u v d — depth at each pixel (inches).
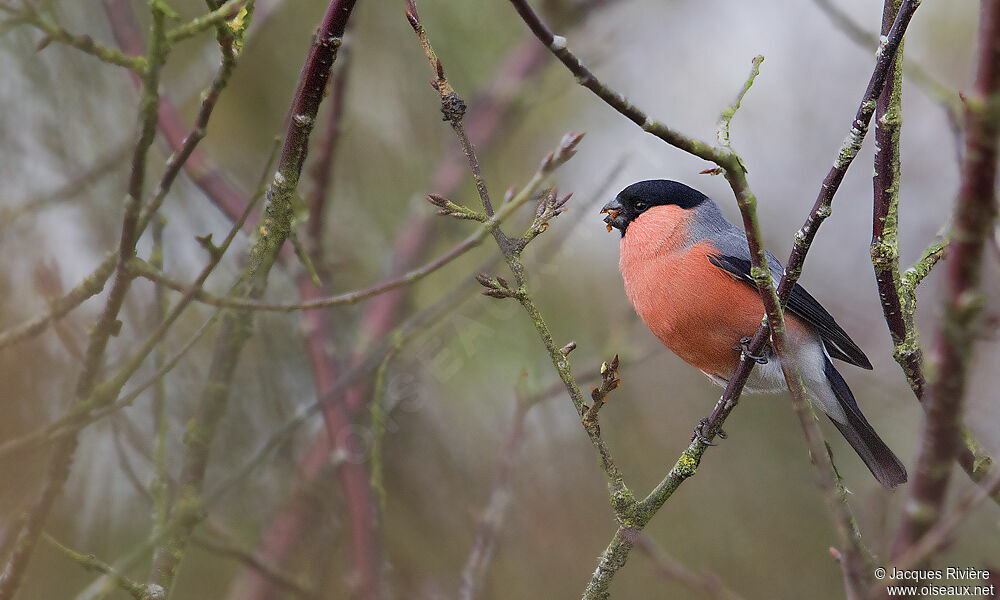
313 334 370.3
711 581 315.9
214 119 438.9
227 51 200.2
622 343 431.2
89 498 368.5
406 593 420.2
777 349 225.5
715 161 209.8
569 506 445.7
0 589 214.8
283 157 242.5
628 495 247.6
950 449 161.9
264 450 296.0
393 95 464.8
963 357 158.9
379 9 462.3
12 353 321.7
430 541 431.5
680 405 473.4
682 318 369.4
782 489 461.7
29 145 384.8
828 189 223.1
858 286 501.0
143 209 212.8
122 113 406.0
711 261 363.9
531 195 229.1
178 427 381.7
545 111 478.3
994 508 365.7
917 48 489.4
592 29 497.4
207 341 393.4
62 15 400.8
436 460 442.0
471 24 477.7
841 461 465.1
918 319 450.9
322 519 395.2
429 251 439.5
